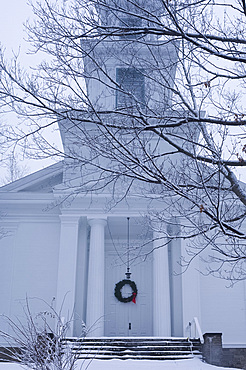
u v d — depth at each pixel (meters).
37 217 23.42
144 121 9.16
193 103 9.69
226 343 21.69
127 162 9.38
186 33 8.46
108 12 9.78
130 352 18.05
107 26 8.64
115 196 21.28
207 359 17.47
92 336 20.84
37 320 21.64
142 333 23.78
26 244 23.06
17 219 23.39
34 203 23.31
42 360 8.71
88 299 21.77
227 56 8.29
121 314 24.06
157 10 8.86
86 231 23.64
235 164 8.91
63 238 22.38
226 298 22.27
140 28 8.54
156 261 22.23
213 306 22.16
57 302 21.45
